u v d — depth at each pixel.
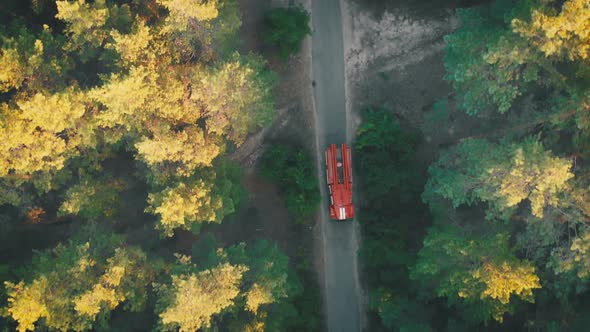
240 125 37.78
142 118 35.09
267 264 37.34
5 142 32.69
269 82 40.78
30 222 42.06
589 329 38.94
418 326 41.53
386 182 45.28
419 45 47.03
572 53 32.50
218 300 33.94
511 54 32.78
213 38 37.38
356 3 47.03
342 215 45.66
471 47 36.28
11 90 38.09
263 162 45.50
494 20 39.03
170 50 36.62
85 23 34.22
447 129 46.75
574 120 35.91
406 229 46.06
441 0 46.66
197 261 39.94
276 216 47.06
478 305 38.81
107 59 37.38
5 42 34.31
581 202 34.62
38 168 34.50
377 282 46.59
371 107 47.06
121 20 36.81
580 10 30.58
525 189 34.50
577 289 38.56
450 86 46.69
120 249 35.28
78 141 35.59
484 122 45.50
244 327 38.28
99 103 36.22
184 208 34.53
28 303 32.16
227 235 46.47
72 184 42.44
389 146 45.72
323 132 47.28
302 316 45.91
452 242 36.81
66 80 39.12
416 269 40.31
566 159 34.75
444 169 40.78
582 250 33.88
